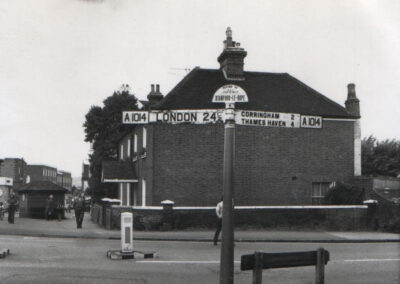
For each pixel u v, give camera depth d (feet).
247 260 22.39
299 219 70.18
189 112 26.76
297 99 87.35
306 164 83.25
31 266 36.83
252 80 89.20
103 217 77.92
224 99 23.39
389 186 81.41
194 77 87.35
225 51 87.56
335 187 80.07
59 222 88.48
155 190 78.54
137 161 92.73
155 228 67.56
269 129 82.33
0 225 74.59
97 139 167.73
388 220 71.15
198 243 55.26
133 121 26.61
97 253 44.86
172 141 79.51
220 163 79.56
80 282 31.04
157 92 82.07
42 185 98.27
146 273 34.86
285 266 23.40
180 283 31.50
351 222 71.05
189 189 79.00
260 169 81.35
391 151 127.34
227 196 22.79
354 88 88.22
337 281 33.71
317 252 24.52
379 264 41.19
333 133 85.15
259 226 69.46
